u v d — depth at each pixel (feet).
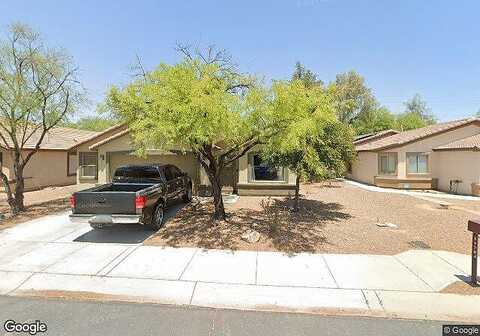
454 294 16.87
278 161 35.17
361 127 138.92
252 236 26.30
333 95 29.32
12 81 34.68
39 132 65.87
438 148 62.85
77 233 28.84
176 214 36.78
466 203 46.85
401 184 64.39
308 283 18.12
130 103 26.30
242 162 50.08
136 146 31.53
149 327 13.52
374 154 71.67
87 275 19.16
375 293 16.92
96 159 56.80
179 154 50.65
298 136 24.57
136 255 22.81
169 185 35.22
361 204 45.27
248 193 50.29
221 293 16.85
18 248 24.38
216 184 32.86
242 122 24.82
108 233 28.78
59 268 20.27
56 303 15.72
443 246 25.25
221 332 13.16
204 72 25.43
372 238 27.32
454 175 59.41
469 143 57.52
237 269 20.18
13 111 35.47
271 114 24.82
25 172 60.18
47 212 38.70
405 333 13.24
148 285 17.81
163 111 22.88
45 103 36.83
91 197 26.21
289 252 23.53
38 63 35.22
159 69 26.25
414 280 18.61
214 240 26.50
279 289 17.35
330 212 38.86
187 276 19.06
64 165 71.61
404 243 25.96
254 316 14.53
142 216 26.11
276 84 25.11
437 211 40.09
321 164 33.65
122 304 15.64
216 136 25.77
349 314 14.79
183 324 13.78
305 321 14.14
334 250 24.06
